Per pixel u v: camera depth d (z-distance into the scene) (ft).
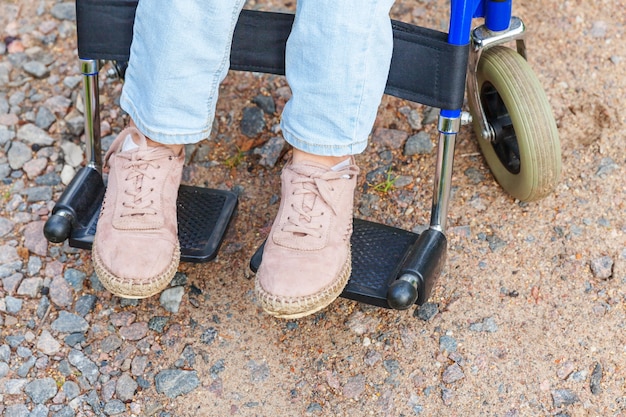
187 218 5.26
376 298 4.69
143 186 4.83
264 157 6.26
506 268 5.52
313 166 4.74
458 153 6.24
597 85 6.58
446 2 7.25
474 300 5.36
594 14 7.11
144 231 4.75
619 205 5.86
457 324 5.24
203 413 4.89
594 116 6.39
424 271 4.66
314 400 4.94
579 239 5.66
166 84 4.55
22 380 5.06
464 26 4.43
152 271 4.65
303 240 4.62
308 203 4.70
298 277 4.52
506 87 5.32
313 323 5.28
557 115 6.40
